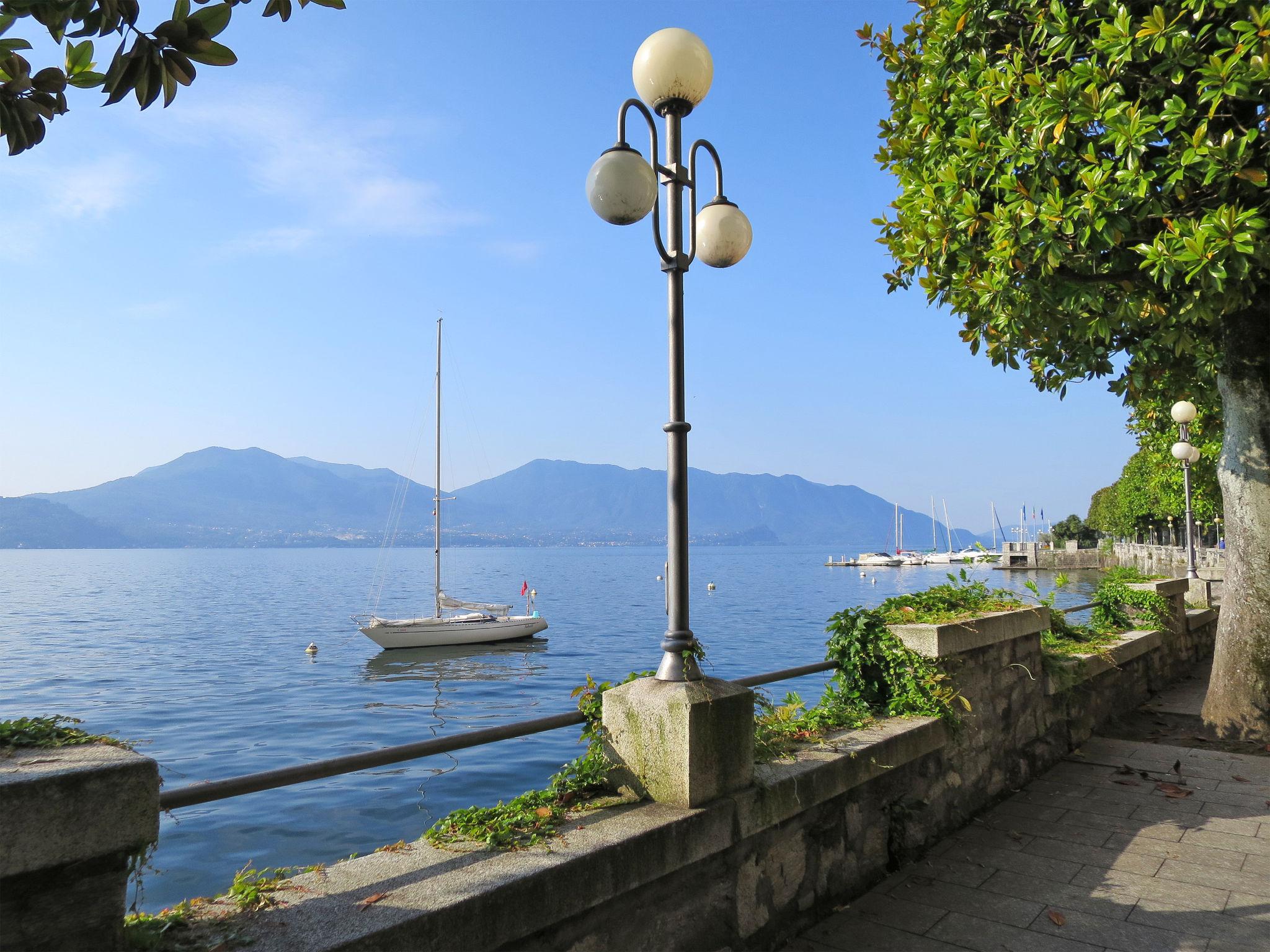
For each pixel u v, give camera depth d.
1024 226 6.64
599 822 3.26
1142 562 70.12
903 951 3.84
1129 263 7.06
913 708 5.34
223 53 2.19
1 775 1.81
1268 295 7.77
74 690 28.98
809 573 147.38
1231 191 6.41
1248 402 8.03
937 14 7.99
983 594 7.02
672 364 3.96
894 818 4.86
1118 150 6.14
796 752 4.43
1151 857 5.00
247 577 145.50
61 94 2.27
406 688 29.98
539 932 2.79
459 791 14.94
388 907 2.44
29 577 143.62
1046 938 3.96
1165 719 8.97
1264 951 3.81
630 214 3.78
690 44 3.98
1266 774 6.82
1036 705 7.00
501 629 43.16
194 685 30.31
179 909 2.38
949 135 7.91
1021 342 8.22
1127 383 9.63
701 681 3.65
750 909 3.73
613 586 106.31
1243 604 8.05
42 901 1.87
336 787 15.27
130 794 1.95
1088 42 6.86
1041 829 5.54
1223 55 6.16
